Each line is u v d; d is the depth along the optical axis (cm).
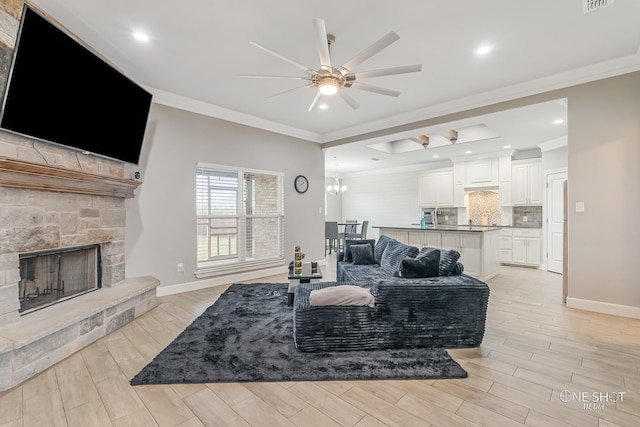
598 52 301
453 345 248
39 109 226
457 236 524
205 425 158
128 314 306
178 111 421
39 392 186
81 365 220
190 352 237
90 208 292
